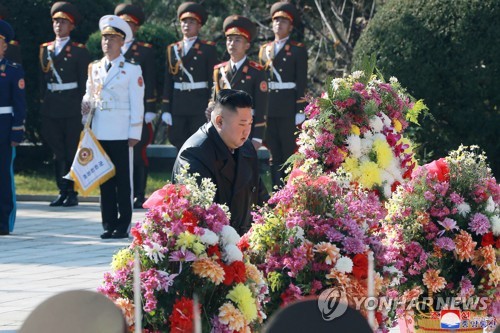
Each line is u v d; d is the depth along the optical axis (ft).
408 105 46.29
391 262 35.47
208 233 31.12
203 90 88.48
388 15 91.91
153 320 30.96
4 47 74.79
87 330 14.85
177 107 88.74
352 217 34.94
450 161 40.06
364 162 43.32
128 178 73.41
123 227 74.59
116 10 90.02
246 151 37.93
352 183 40.52
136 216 85.40
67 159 93.76
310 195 34.73
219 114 36.78
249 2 129.59
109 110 72.43
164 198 31.81
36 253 68.03
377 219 36.04
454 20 89.81
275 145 89.51
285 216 34.78
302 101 88.79
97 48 113.19
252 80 82.02
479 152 90.63
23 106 75.15
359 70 46.52
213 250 31.37
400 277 37.27
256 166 38.58
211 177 36.68
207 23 130.82
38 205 96.43
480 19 89.30
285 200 34.96
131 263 31.50
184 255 30.83
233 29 81.76
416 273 38.93
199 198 31.91
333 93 43.78
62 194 95.40
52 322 14.93
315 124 43.57
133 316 30.99
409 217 39.19
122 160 72.95
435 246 38.86
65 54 91.61
